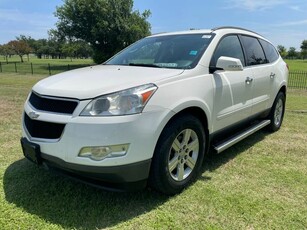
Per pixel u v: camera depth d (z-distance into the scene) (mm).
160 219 2650
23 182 3305
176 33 4168
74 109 2545
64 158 2568
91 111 2506
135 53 4055
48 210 2764
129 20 41219
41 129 2721
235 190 3182
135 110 2553
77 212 2738
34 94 2963
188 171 3217
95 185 2639
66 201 2922
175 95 2859
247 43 4422
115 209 2799
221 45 3756
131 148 2543
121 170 2541
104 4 39781
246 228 2535
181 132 2973
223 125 3682
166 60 3562
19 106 7789
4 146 4520
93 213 2729
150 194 3072
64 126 2541
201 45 3602
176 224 2582
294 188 3250
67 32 42625
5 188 3168
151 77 2877
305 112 7539
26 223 2557
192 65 3293
